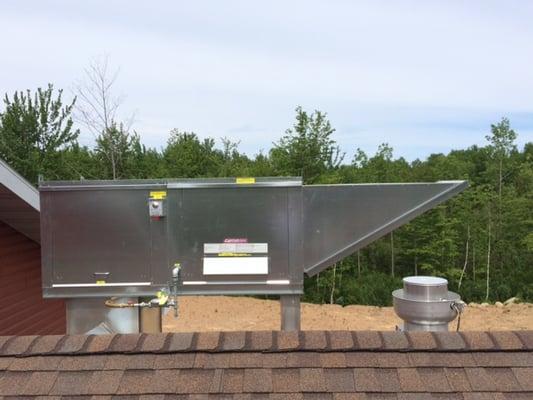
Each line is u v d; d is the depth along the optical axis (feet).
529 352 7.95
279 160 47.52
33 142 50.93
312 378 7.57
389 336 8.31
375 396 7.30
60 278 10.21
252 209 10.20
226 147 75.77
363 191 10.44
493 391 7.34
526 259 48.11
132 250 10.22
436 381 7.49
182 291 10.23
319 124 47.21
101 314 10.74
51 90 51.39
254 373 7.70
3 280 19.93
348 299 44.57
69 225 10.19
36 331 22.31
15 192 16.05
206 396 7.36
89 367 7.89
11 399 7.41
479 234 49.14
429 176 55.47
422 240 48.67
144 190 10.19
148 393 7.43
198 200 10.19
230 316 38.40
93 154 53.21
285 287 10.23
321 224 10.47
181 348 8.13
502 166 51.55
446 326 10.56
